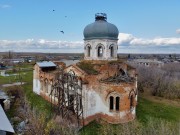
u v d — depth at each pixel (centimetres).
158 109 4666
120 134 3272
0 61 14375
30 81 7206
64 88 3981
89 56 4412
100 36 4200
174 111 4638
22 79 7575
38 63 5309
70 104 3850
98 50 4281
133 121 3675
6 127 2341
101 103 3847
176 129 3481
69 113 3819
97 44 4231
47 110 4238
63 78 3931
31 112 3916
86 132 3434
